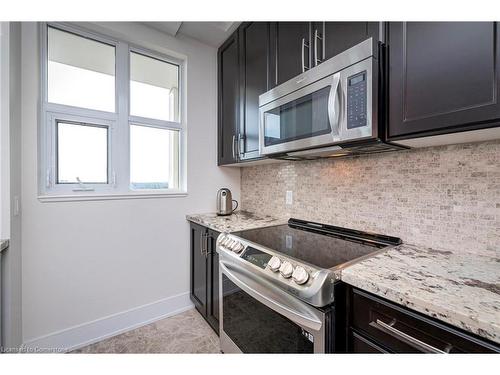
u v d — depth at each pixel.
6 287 1.24
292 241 1.26
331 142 1.07
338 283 0.81
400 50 0.89
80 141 1.70
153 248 1.96
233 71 1.97
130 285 1.85
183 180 2.16
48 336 1.52
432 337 0.62
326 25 1.15
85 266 1.66
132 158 1.96
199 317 2.01
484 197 0.95
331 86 1.04
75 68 1.69
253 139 1.71
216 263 1.68
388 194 1.25
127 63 1.87
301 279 0.84
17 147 1.36
